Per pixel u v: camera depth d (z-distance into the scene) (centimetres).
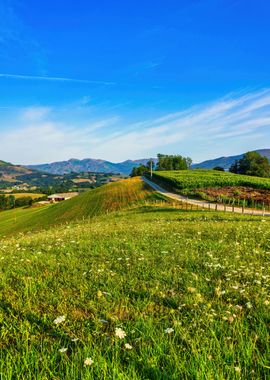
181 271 732
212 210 4228
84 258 895
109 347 369
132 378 318
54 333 433
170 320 468
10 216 11075
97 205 7625
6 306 534
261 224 1888
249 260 859
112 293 579
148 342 399
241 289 586
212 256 868
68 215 7162
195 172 14175
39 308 528
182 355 364
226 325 436
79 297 568
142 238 1267
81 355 361
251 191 6506
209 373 309
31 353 374
